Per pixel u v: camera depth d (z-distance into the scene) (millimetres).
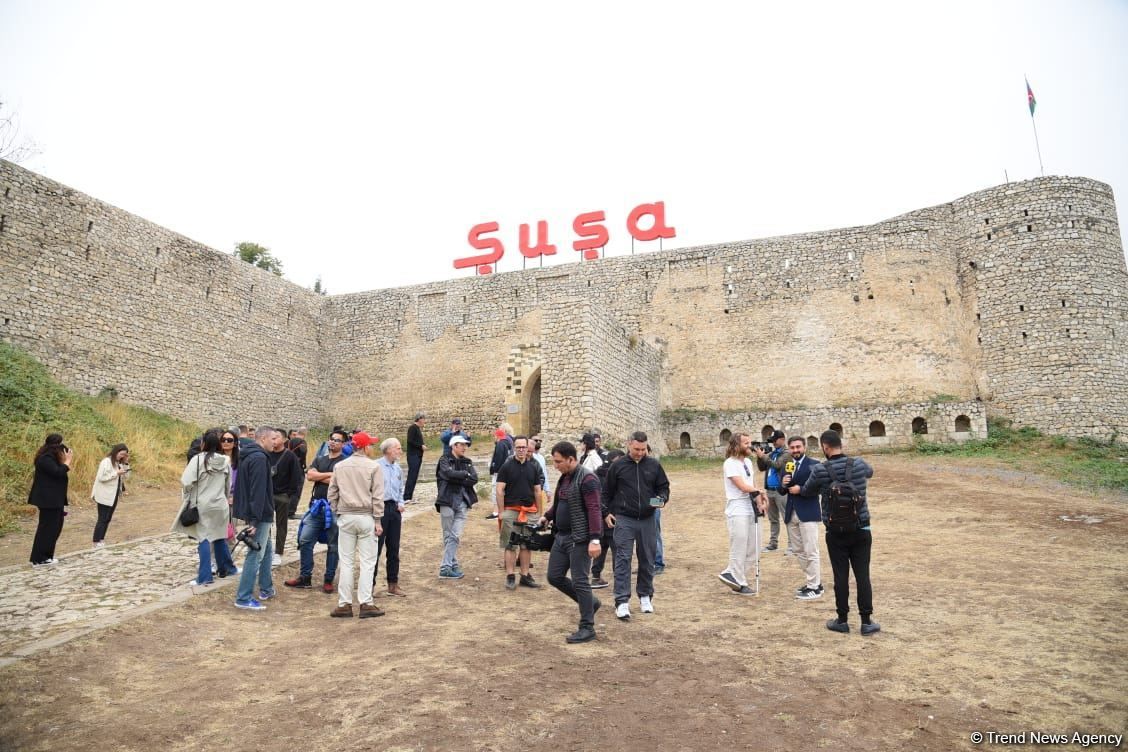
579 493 6328
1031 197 23453
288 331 29203
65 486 8883
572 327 18688
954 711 4453
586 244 30094
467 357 29438
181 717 4445
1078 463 19016
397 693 4871
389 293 31297
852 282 25609
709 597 7730
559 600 7684
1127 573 8266
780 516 10930
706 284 27594
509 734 4199
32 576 7914
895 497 14586
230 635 6168
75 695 4680
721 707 4602
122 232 21891
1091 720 4266
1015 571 8484
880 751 3939
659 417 25906
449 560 8656
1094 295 22156
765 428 24703
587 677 5203
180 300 23812
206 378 24531
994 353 23312
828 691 4848
